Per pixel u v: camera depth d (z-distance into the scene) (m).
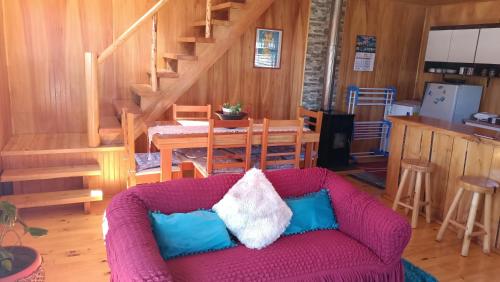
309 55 5.41
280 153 3.56
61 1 4.05
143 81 4.60
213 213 2.33
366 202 2.43
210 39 4.16
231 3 4.21
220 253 2.14
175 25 4.65
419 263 2.98
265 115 5.36
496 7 5.27
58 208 3.64
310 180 2.75
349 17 5.65
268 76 5.27
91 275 2.61
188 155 3.67
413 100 6.40
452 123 3.93
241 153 3.70
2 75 3.69
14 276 1.92
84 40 4.22
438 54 5.82
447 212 3.59
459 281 2.77
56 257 2.80
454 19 5.85
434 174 3.78
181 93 4.10
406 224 2.22
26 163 3.56
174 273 1.89
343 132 5.41
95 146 3.72
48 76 4.15
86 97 3.92
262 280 1.93
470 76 5.61
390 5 5.93
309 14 5.29
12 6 3.87
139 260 1.67
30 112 4.15
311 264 2.08
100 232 3.22
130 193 2.26
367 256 2.22
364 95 6.05
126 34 3.65
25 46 4.00
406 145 4.07
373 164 5.82
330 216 2.58
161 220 2.14
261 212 2.29
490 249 3.22
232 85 5.05
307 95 5.54
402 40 6.19
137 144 4.50
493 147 3.21
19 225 3.24
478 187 3.02
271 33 5.16
